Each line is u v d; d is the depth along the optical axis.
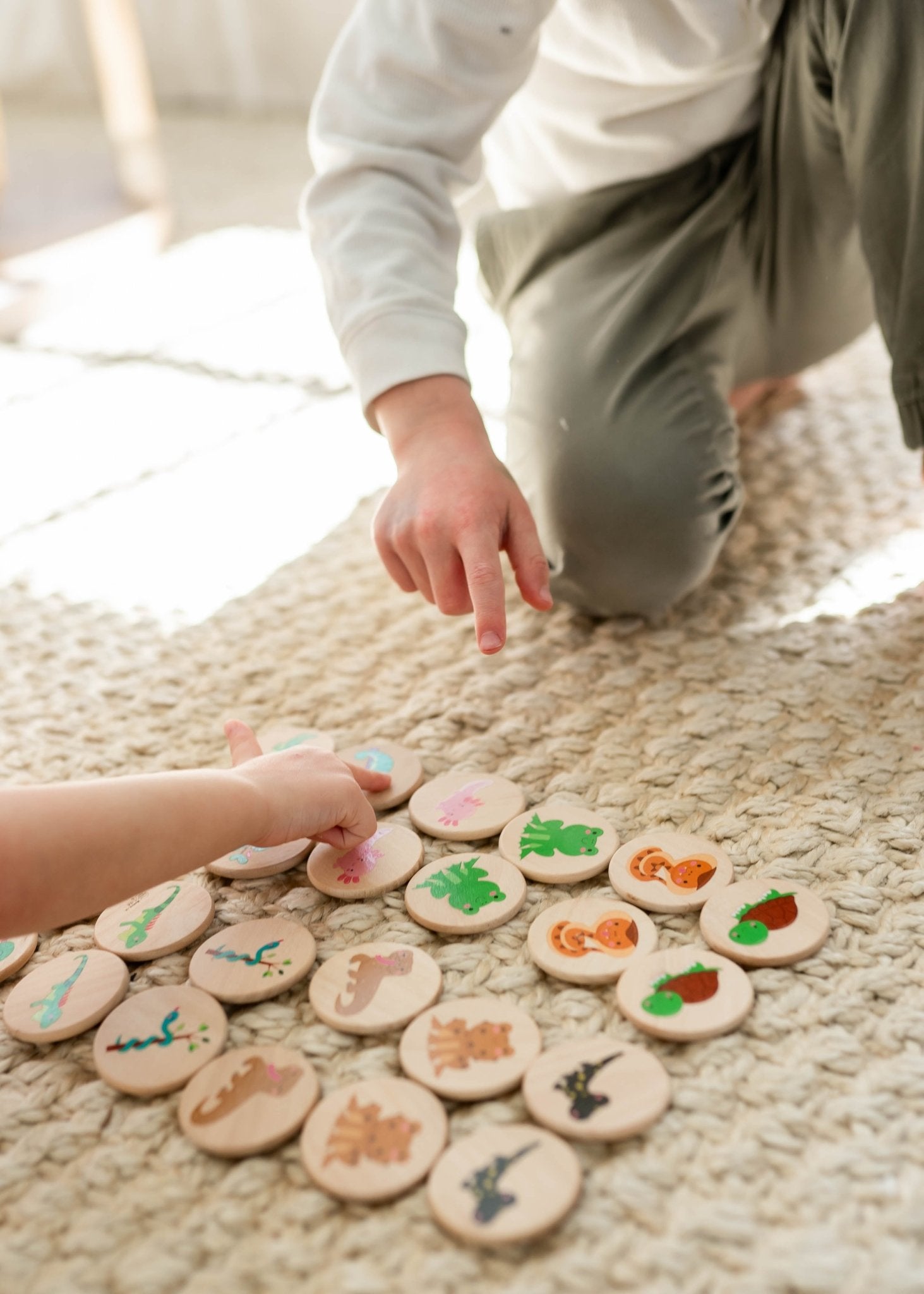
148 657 1.04
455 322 0.90
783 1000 0.67
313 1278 0.55
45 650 1.05
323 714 0.95
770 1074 0.63
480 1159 0.59
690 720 0.90
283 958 0.72
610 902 0.74
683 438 0.95
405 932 0.75
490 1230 0.55
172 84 2.64
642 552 0.95
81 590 1.13
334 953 0.73
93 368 1.56
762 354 1.16
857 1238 0.55
